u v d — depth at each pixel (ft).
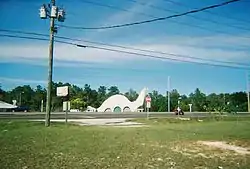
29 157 34.86
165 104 282.15
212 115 159.02
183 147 46.14
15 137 53.98
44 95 351.87
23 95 387.55
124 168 30.63
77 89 380.37
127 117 143.54
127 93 414.62
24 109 275.59
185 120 121.29
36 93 371.97
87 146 44.57
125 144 47.57
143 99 275.18
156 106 285.84
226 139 57.26
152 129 76.64
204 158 37.58
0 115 137.90
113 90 470.39
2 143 45.96
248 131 74.90
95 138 54.34
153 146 46.26
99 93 448.24
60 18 81.56
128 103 281.95
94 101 388.37
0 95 398.83
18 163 31.37
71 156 36.27
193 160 36.01
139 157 36.76
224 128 84.38
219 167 32.58
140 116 154.30
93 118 131.13
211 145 49.11
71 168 29.89
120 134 62.28
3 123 81.76
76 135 58.54
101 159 34.91
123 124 97.76
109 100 289.12
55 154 37.32
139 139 54.54
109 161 33.91
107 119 123.95
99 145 45.85
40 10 80.69
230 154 40.96
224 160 36.60
